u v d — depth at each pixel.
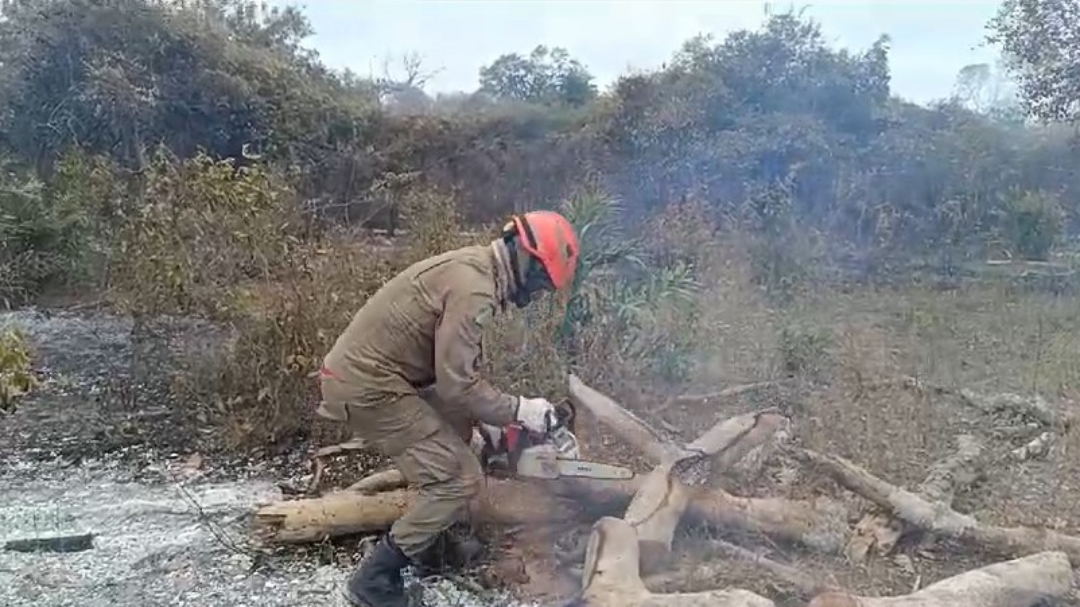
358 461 4.73
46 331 8.26
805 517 3.51
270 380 5.07
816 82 13.17
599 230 5.52
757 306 8.00
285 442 5.07
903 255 11.11
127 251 6.54
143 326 6.34
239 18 14.27
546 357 5.00
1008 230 11.23
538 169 13.07
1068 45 11.46
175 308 5.99
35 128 11.75
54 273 9.76
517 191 13.01
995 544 3.42
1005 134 12.50
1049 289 9.61
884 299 9.08
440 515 3.14
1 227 9.46
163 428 5.36
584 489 3.63
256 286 5.72
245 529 3.93
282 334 5.07
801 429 4.54
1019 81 11.88
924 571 3.36
